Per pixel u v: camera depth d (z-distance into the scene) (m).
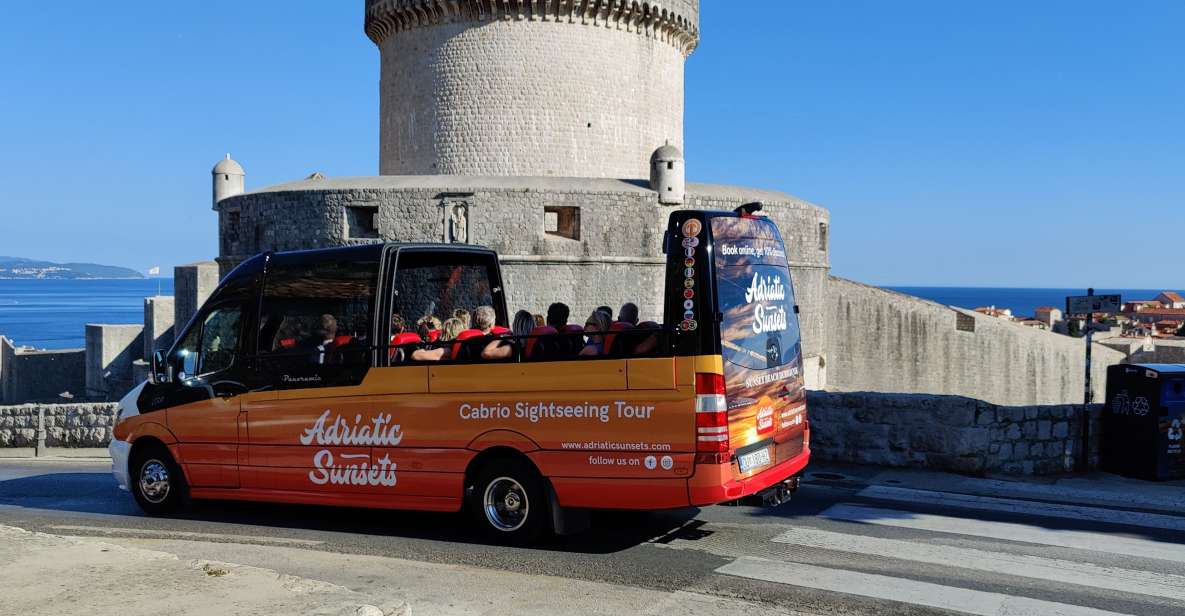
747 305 8.59
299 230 31.61
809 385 37.00
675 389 7.93
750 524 9.42
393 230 30.56
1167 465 11.52
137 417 10.89
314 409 9.71
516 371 8.66
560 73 35.34
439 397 9.02
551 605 6.81
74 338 154.38
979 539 8.76
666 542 8.70
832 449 12.97
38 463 15.84
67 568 7.06
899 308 40.62
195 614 5.95
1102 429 12.29
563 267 30.84
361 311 9.66
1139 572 7.66
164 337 45.72
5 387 54.41
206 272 42.25
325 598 6.27
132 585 6.60
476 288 11.56
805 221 36.47
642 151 37.25
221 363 10.43
